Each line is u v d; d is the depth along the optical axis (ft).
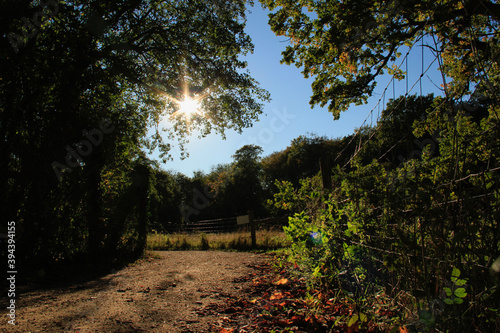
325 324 9.72
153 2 41.57
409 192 7.48
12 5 22.62
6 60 22.72
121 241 31.09
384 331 7.70
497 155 5.48
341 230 11.89
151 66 45.91
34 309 12.55
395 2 25.17
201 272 22.07
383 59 30.89
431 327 5.80
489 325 5.19
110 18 35.40
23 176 22.88
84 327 10.40
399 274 8.17
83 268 23.95
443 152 6.77
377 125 9.92
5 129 22.72
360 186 10.39
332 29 28.63
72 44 27.50
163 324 10.87
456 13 13.06
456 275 5.20
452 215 6.06
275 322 10.41
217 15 45.37
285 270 19.67
